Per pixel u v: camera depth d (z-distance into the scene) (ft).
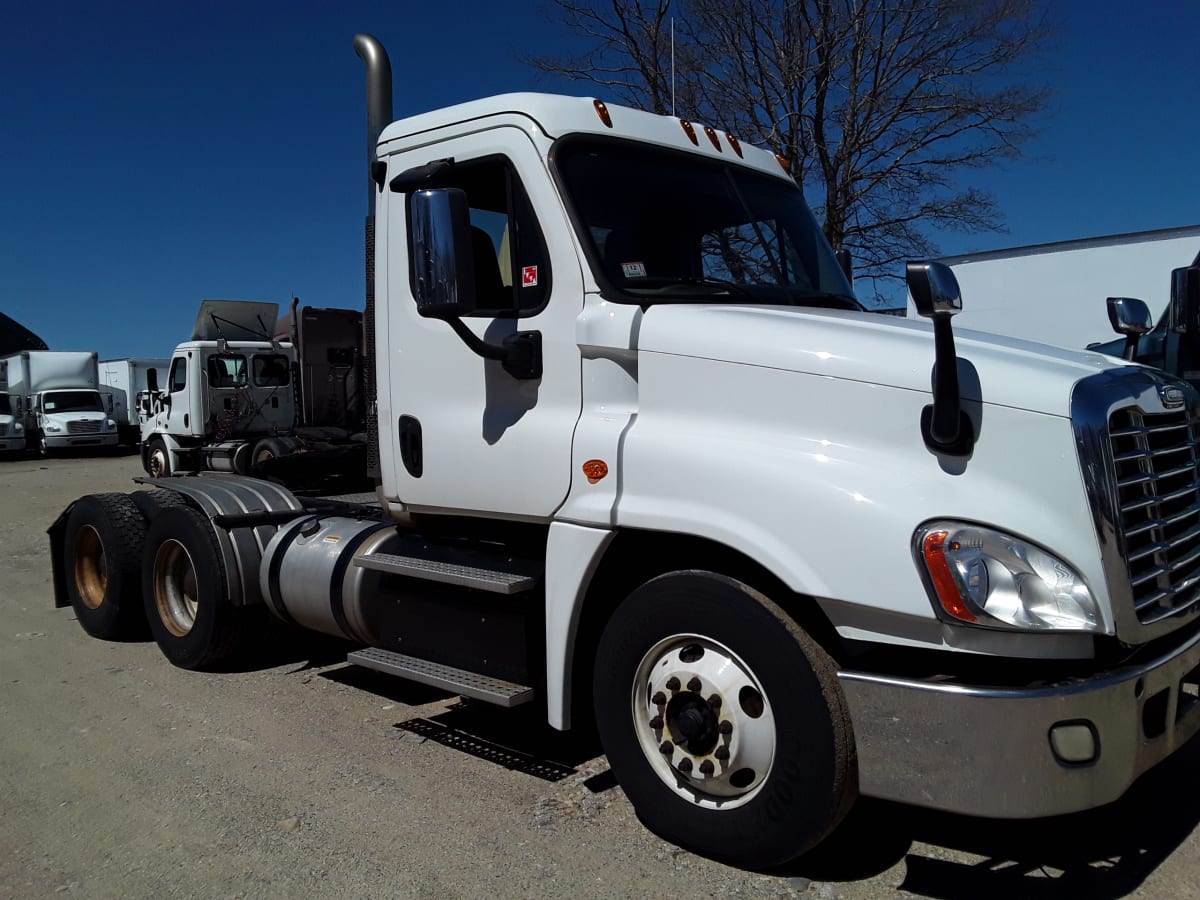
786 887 10.71
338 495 21.43
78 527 22.75
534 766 14.35
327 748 15.21
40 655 21.31
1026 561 9.17
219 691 18.30
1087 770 9.12
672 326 11.52
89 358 112.88
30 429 107.96
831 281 14.98
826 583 9.71
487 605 13.37
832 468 10.02
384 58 16.71
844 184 62.13
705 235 13.58
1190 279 21.97
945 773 9.36
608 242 12.43
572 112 12.98
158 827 12.60
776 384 10.71
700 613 10.81
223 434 64.08
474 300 11.60
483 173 13.35
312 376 63.05
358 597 15.58
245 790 13.67
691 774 11.02
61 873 11.49
